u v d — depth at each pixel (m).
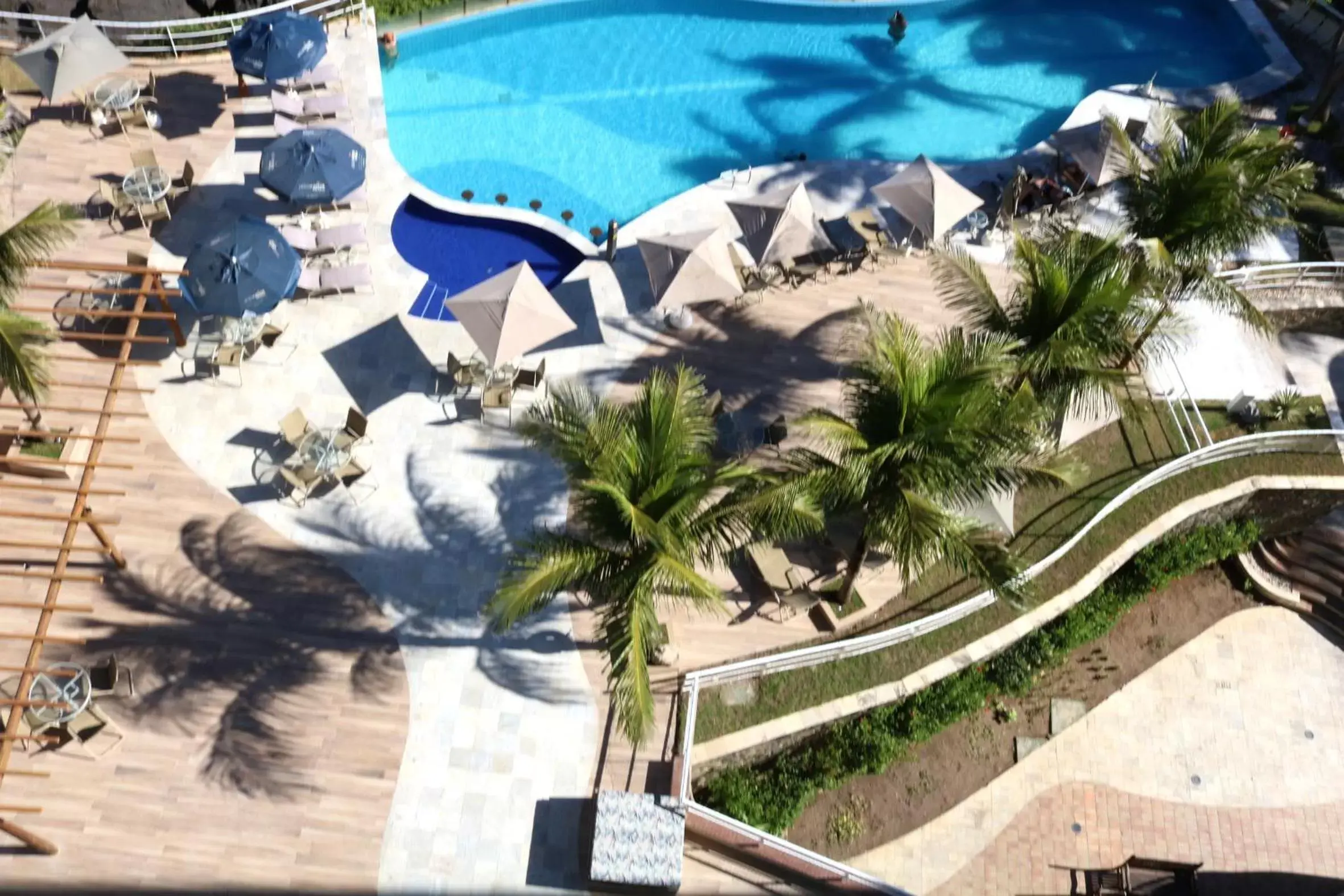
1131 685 28.39
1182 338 30.67
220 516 23.89
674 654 23.05
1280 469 28.53
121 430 24.81
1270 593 29.83
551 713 22.22
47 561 22.92
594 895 20.55
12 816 20.11
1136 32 37.94
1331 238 32.50
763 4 36.78
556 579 18.59
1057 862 25.78
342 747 21.45
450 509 24.48
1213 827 26.67
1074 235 23.67
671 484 18.48
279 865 20.20
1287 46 37.34
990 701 27.31
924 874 25.28
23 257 20.88
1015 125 35.09
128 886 19.73
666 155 33.44
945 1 37.38
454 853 20.66
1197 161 24.67
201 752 21.09
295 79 30.39
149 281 22.64
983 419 18.84
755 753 23.55
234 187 29.34
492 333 24.47
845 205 31.30
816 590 24.33
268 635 22.52
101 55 28.52
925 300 29.12
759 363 27.42
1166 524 27.25
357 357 26.58
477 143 33.09
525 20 35.78
